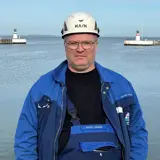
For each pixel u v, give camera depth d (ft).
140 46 209.87
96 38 5.18
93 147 4.89
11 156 17.03
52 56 113.09
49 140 4.91
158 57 110.22
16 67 74.18
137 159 5.20
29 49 172.24
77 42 5.06
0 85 45.57
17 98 34.78
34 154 5.08
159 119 24.40
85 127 4.98
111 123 5.02
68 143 4.93
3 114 26.68
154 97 34.42
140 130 5.33
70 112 5.01
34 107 5.08
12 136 20.30
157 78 52.80
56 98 5.06
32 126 5.08
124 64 82.33
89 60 5.15
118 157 5.04
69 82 5.17
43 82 5.21
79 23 5.02
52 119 4.97
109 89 5.18
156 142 18.98
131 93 5.30
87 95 5.12
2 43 229.66
